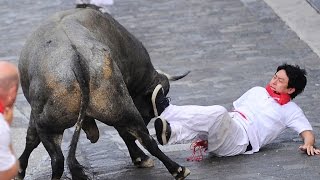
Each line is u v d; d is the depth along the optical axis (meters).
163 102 16.97
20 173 16.56
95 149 19.16
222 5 33.19
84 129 16.27
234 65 25.91
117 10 33.47
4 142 10.88
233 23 30.61
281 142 18.22
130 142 17.06
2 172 10.88
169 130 16.38
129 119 15.26
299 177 15.54
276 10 31.53
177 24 30.98
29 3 36.09
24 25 32.56
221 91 23.42
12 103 11.47
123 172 17.17
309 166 16.16
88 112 14.87
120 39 16.69
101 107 14.80
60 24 15.56
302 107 21.02
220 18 31.39
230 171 16.22
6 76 11.33
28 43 15.73
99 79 14.67
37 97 14.86
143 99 17.77
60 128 15.02
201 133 16.80
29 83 15.52
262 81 24.16
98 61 14.74
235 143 17.11
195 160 17.20
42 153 19.11
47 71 14.64
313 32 28.61
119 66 16.47
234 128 16.94
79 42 14.95
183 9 33.09
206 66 25.97
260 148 17.66
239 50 27.45
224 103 22.23
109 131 20.72
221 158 17.22
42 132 15.11
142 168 17.38
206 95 23.09
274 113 17.36
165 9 33.28
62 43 14.94
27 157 16.62
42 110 14.84
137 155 17.27
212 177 15.95
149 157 17.47
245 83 24.06
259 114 17.45
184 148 18.34
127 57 16.95
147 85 17.81
